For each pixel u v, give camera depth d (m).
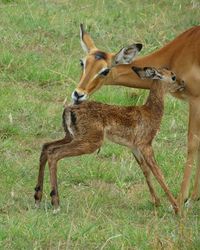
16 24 19.42
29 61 17.59
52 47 18.59
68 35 19.22
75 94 13.05
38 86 16.81
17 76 17.00
